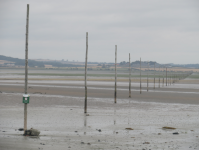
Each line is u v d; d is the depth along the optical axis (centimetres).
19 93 8188
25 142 2306
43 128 3094
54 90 9469
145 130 3036
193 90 10088
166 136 2700
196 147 2242
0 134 2652
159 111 4700
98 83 14362
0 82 14488
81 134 2775
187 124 3444
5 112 4359
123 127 3216
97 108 5066
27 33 2741
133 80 18550
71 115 4162
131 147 2223
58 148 2136
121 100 6512
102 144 2323
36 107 5078
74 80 17462
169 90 10069
